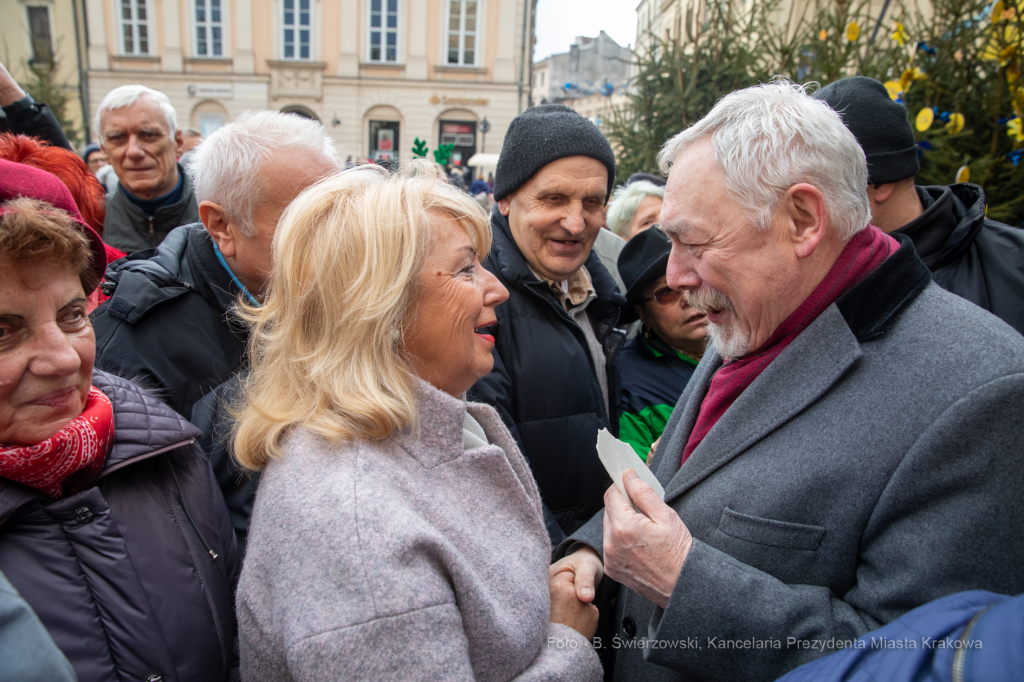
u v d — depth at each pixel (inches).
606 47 1102.4
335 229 34.6
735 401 42.5
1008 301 64.4
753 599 36.5
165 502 39.7
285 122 56.1
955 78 121.1
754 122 37.4
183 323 57.2
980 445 32.4
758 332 41.7
